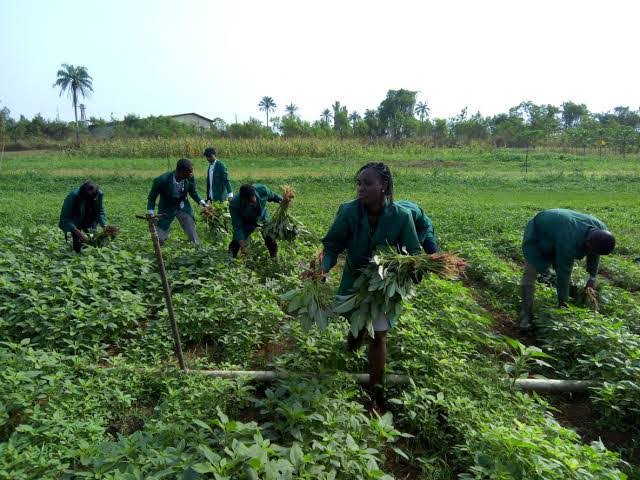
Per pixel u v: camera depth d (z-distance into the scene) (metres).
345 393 4.09
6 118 63.62
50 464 3.23
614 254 10.31
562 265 5.93
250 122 51.41
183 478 2.86
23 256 7.18
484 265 8.23
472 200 18.00
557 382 4.84
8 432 3.78
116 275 6.57
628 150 45.47
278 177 22.98
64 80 64.94
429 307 6.12
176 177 7.94
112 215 12.56
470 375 4.55
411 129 58.41
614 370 4.77
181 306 5.81
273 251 7.96
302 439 3.45
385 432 3.53
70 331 5.20
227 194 9.87
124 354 5.17
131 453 3.30
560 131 53.62
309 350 4.74
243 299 6.20
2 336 5.20
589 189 21.64
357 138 48.88
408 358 4.94
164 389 4.39
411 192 20.42
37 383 4.07
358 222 4.26
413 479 3.72
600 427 4.44
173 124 61.22
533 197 19.08
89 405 3.97
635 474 3.86
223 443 3.32
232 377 4.63
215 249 7.93
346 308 4.18
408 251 4.27
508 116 66.12
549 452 3.39
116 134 57.34
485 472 3.28
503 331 6.40
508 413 4.08
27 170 26.20
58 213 13.20
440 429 4.04
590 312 5.92
